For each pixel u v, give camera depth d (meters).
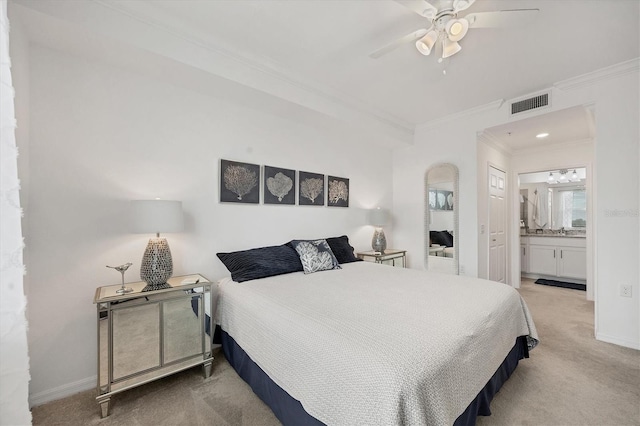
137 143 2.15
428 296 1.84
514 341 1.91
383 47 1.91
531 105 3.03
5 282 0.46
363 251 3.99
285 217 3.10
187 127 2.41
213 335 2.34
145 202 1.86
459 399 1.19
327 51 2.30
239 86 2.37
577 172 5.33
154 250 1.97
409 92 3.04
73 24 1.62
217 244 2.57
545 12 1.83
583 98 2.68
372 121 3.52
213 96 2.56
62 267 1.83
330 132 3.56
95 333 1.93
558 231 5.60
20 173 1.62
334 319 1.44
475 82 2.80
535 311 3.36
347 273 2.60
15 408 0.47
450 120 3.73
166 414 1.62
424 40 1.80
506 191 4.45
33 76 1.75
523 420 1.53
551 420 1.53
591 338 2.59
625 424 1.50
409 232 4.27
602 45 2.18
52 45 1.79
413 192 4.21
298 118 3.10
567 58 2.37
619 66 2.44
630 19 1.88
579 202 5.45
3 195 0.45
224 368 2.11
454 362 1.19
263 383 1.65
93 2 1.68
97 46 1.82
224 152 2.63
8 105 0.46
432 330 1.31
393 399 0.95
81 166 1.91
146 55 1.92
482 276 3.62
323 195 3.47
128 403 1.71
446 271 3.78
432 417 1.02
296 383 1.34
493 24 1.66
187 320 1.94
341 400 1.09
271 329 1.57
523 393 1.77
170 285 1.96
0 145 0.45
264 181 2.90
